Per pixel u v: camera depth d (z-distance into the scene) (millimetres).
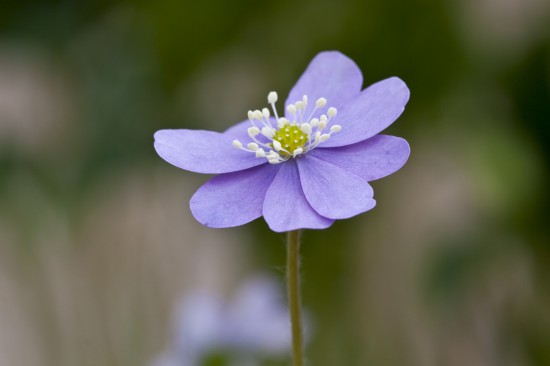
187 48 279
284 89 282
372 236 288
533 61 272
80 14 279
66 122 289
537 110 271
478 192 270
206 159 198
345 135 198
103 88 283
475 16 274
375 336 284
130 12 277
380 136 196
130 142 283
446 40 273
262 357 259
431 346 285
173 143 198
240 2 271
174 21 275
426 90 278
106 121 283
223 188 196
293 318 193
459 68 276
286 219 191
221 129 287
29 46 283
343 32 275
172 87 283
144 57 282
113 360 283
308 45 277
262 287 264
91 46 284
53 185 286
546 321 278
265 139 203
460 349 284
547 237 268
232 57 284
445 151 282
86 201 287
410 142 285
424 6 270
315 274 283
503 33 275
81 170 284
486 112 273
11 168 287
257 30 278
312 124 199
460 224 279
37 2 277
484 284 278
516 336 280
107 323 285
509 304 279
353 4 271
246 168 197
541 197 265
